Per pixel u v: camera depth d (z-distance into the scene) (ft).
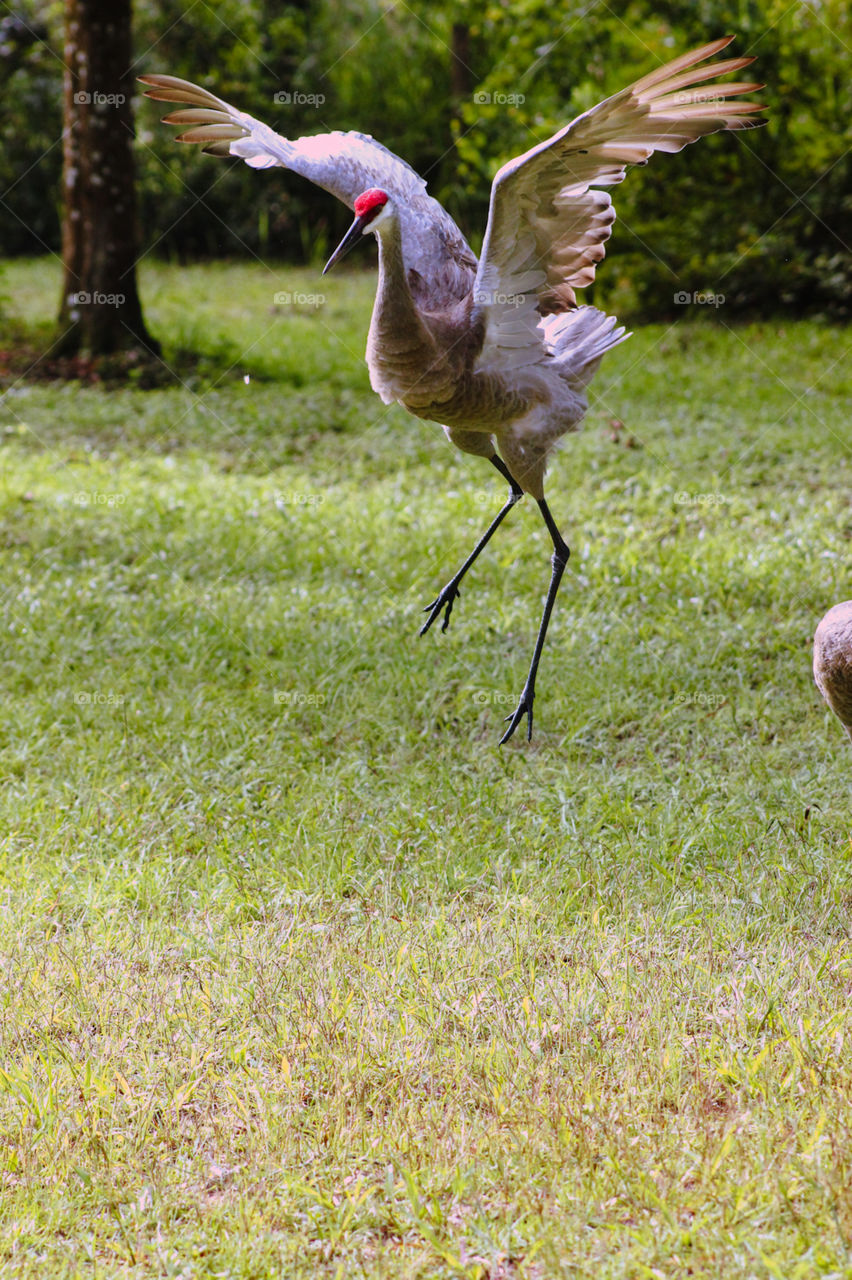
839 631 16.46
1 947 17.71
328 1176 13.34
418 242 20.93
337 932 18.08
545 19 55.42
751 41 53.21
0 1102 14.65
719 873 19.15
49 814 21.39
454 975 16.69
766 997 15.76
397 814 21.25
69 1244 12.60
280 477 38.09
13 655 27.17
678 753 23.48
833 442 38.50
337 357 51.57
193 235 74.38
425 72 70.59
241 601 29.66
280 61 72.49
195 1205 13.08
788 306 53.21
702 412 42.01
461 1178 12.97
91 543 33.19
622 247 53.83
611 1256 11.89
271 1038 15.62
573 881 19.08
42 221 76.23
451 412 20.48
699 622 27.76
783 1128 13.51
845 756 22.59
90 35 48.14
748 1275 11.51
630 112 17.20
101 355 50.16
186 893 19.30
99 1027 16.03
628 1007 15.80
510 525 33.65
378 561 31.32
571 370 21.25
